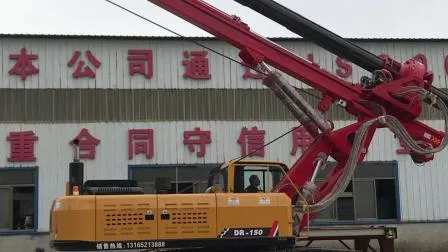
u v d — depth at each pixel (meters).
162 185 9.28
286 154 17.67
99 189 9.07
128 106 17.23
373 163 18.30
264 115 17.78
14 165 16.62
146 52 17.47
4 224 16.62
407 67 9.71
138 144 17.11
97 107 17.11
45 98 16.97
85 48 17.25
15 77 16.92
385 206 18.30
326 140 9.59
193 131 17.39
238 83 17.80
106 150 16.97
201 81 17.64
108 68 17.30
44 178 16.67
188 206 8.52
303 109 9.54
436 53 18.75
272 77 9.43
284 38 18.05
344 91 9.61
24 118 16.83
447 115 9.73
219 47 17.86
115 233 8.34
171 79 17.50
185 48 17.67
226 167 9.80
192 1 9.05
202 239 8.48
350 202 18.25
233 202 8.62
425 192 18.25
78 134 16.92
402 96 9.59
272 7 9.45
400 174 18.27
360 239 11.94
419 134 9.89
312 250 9.35
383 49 18.55
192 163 17.27
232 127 17.59
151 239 8.40
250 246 8.80
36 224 16.53
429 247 18.02
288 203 8.77
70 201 8.37
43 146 16.78
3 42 16.95
